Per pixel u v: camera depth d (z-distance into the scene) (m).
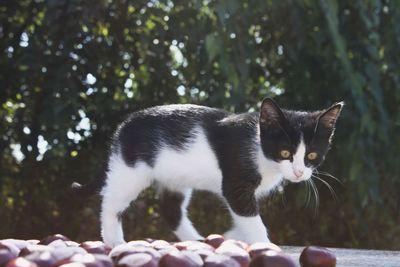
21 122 1.73
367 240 1.79
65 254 0.98
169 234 1.79
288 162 1.28
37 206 1.77
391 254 1.29
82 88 1.70
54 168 1.73
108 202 1.35
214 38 1.50
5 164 1.78
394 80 1.68
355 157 1.59
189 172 1.33
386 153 1.66
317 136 1.29
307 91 1.69
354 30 1.67
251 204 1.31
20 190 1.77
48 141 1.58
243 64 1.54
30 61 1.59
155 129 1.34
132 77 1.76
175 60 1.72
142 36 1.59
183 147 1.32
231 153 1.29
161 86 1.74
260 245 1.07
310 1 1.59
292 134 1.28
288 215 1.81
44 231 1.77
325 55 1.63
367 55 1.64
